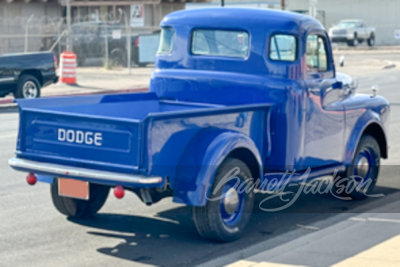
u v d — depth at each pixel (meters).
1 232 6.33
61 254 5.71
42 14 35.44
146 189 5.50
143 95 7.26
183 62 7.25
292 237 6.28
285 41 6.73
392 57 39.00
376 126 7.96
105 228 6.51
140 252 5.78
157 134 5.30
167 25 7.34
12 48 33.28
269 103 6.59
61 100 6.43
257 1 37.81
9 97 19.86
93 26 29.97
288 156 6.62
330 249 5.62
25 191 8.06
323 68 7.17
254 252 5.80
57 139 5.71
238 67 6.93
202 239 6.17
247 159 6.11
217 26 6.98
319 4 54.03
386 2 53.41
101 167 5.46
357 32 48.16
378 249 5.54
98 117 5.42
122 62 31.34
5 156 10.37
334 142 7.29
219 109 5.73
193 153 5.59
